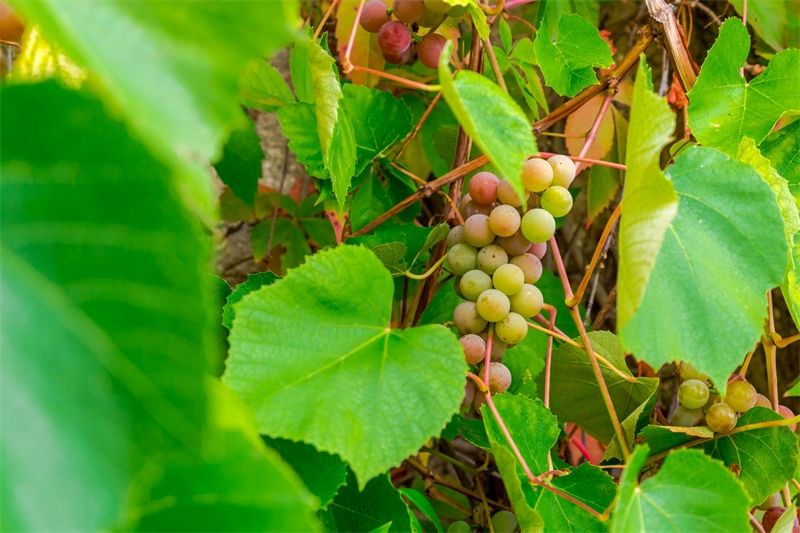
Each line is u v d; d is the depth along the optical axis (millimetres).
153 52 522
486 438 793
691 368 788
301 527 589
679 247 718
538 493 727
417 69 988
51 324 475
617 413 842
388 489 728
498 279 765
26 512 439
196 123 524
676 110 995
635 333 682
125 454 464
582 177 1089
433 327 703
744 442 776
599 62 846
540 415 757
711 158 745
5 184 500
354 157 825
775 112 823
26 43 657
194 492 586
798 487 786
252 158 939
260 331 684
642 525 677
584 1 1019
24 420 454
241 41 559
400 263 828
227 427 596
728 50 820
